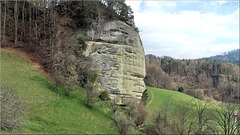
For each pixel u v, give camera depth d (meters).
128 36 59.75
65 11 57.56
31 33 56.56
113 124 35.09
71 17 58.59
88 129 31.89
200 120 41.38
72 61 48.88
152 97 69.19
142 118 43.56
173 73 179.88
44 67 47.84
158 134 35.47
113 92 51.75
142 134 38.66
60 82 43.03
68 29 56.69
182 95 80.81
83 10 56.91
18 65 44.34
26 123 26.34
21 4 61.84
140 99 56.72
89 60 52.91
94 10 58.09
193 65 191.88
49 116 31.36
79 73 50.22
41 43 53.38
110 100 49.06
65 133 27.27
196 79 160.88
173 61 195.12
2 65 41.62
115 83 52.94
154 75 124.62
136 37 61.38
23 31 56.34
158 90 82.12
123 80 54.81
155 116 40.06
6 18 55.84
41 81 42.28
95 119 37.03
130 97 52.38
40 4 58.94
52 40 51.91
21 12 60.91
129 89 55.06
